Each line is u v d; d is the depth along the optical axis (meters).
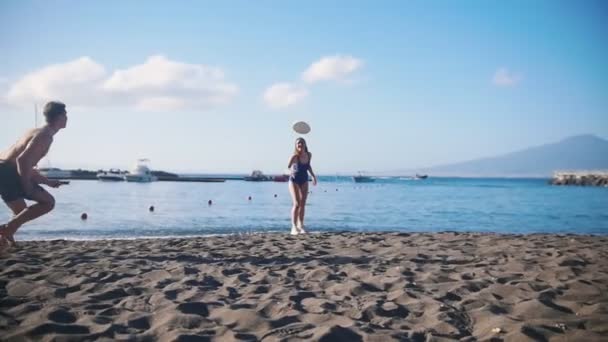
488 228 15.38
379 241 8.19
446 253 6.68
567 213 22.16
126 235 11.55
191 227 13.67
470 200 34.88
